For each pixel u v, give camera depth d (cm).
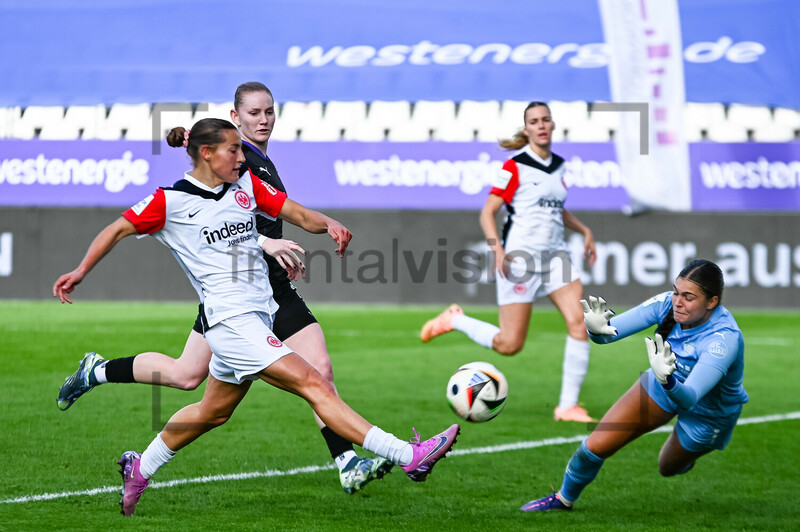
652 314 1488
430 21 6456
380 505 1572
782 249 5159
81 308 4994
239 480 1736
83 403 2512
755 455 2044
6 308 4944
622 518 1508
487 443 2136
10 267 5338
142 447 1991
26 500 1540
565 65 6247
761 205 5428
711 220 5175
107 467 1800
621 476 1836
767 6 6141
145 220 1399
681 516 1530
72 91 6281
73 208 5331
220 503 1560
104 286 5378
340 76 6347
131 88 6294
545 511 1550
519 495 1667
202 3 6494
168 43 6406
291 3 6519
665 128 5644
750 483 1788
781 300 5178
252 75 6347
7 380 2836
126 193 5628
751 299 5191
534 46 6331
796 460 1994
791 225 5159
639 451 2078
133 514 1462
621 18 6166
